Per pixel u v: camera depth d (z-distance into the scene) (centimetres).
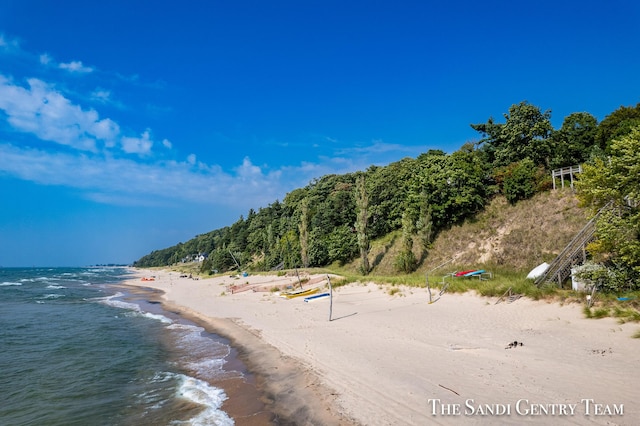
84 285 7619
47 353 1859
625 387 916
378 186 5425
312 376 1266
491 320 1733
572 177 3403
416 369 1199
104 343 2056
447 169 4062
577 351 1208
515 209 3641
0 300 4434
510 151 4253
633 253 1577
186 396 1219
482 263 3331
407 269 3881
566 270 2062
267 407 1075
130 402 1201
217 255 9975
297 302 3003
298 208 8069
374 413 935
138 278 11144
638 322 1331
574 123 4166
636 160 1638
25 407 1202
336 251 5269
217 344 1952
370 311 2289
